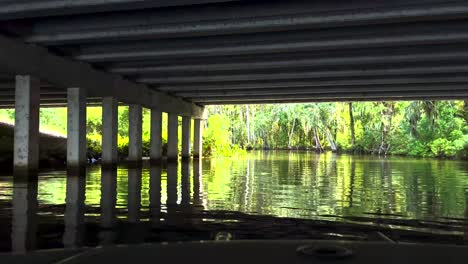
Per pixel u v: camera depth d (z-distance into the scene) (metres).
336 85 32.56
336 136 81.69
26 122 20.41
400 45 19.64
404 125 59.59
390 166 33.06
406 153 60.06
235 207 11.93
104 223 9.44
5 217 10.12
